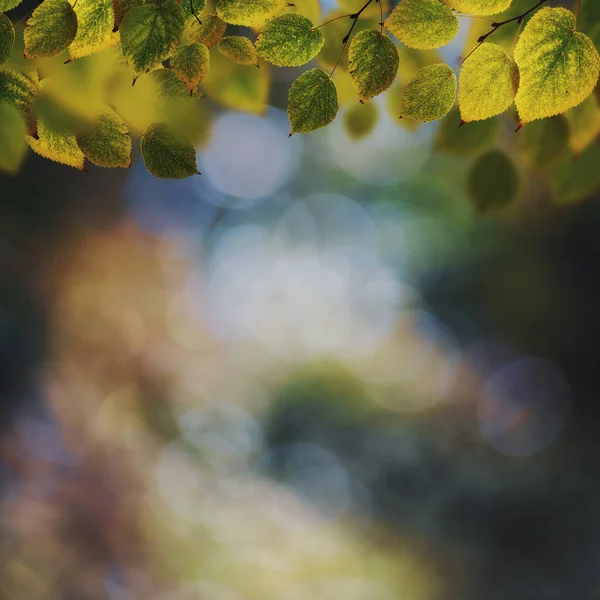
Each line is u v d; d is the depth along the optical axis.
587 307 9.55
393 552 7.16
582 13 0.89
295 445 10.87
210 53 0.89
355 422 11.16
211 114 0.83
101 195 6.53
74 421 5.27
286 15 0.80
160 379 6.45
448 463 9.24
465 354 11.97
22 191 5.93
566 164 1.12
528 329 10.38
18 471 4.68
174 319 7.41
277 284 17.58
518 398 10.56
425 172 13.07
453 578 6.76
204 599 5.07
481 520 7.72
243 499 7.17
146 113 0.82
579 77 0.78
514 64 0.78
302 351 15.18
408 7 0.78
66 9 0.75
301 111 0.82
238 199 21.08
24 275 5.84
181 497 6.03
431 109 0.82
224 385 9.48
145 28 0.75
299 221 21.17
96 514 4.77
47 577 4.22
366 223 18.86
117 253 6.53
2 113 0.81
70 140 0.84
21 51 0.80
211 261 19.25
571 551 7.07
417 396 12.16
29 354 5.50
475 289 11.15
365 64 0.80
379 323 15.41
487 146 1.07
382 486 9.02
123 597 4.53
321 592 5.98
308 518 7.61
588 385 9.79
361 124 1.04
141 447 5.72
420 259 12.79
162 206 10.67
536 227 9.40
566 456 9.32
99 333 6.03
